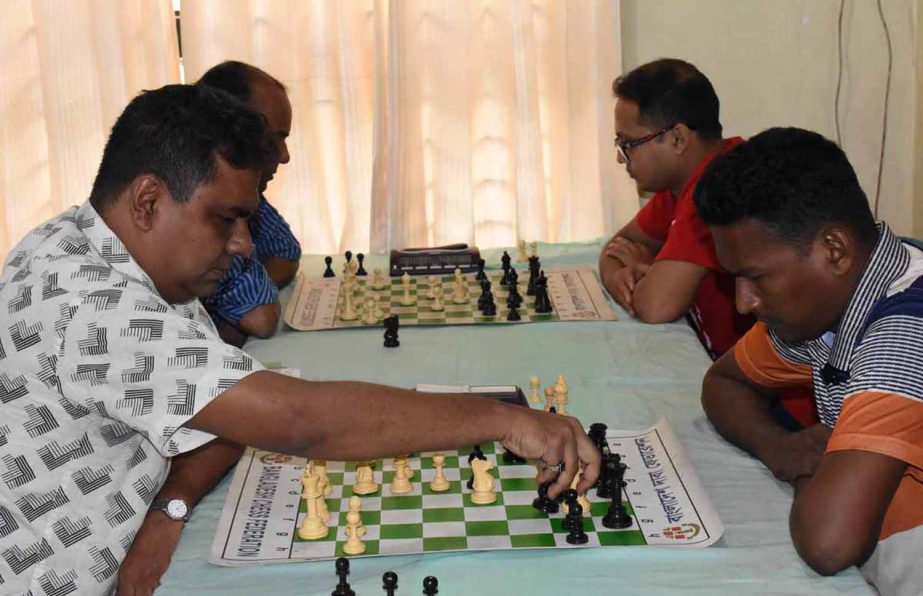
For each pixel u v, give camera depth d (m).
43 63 3.90
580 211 4.23
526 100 4.08
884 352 1.41
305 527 1.49
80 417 1.41
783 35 4.27
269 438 1.36
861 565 1.46
